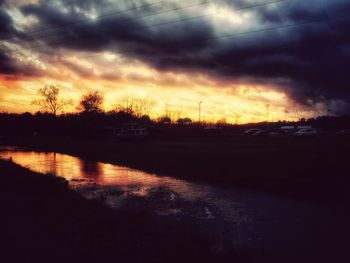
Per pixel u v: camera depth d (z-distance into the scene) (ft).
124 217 51.62
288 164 110.83
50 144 256.32
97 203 61.67
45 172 115.14
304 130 284.20
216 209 64.80
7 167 110.01
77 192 74.84
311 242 45.83
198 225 53.98
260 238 47.80
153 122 411.54
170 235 43.37
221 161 126.11
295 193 76.89
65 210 51.42
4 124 422.82
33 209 50.98
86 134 339.16
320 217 58.39
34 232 39.60
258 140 228.02
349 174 91.76
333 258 40.22
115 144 227.20
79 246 35.55
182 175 107.04
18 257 31.91
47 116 407.44
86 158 166.09
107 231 41.81
